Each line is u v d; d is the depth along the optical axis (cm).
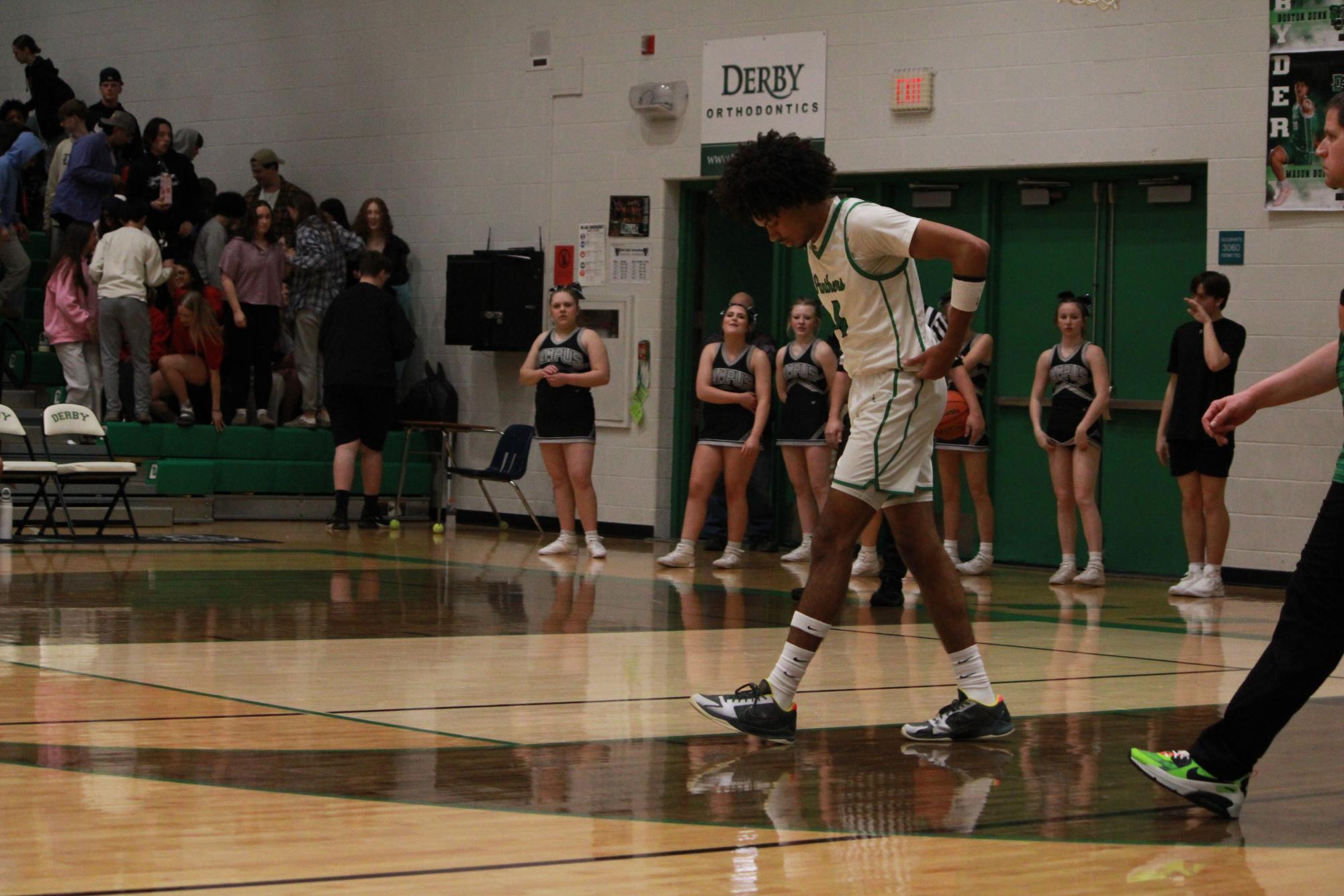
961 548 1541
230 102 2072
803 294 1644
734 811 417
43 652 696
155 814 396
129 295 1603
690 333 1717
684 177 1683
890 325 526
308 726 531
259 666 670
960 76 1509
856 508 525
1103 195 1462
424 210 1889
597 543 1425
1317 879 357
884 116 1552
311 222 1762
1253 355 1367
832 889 340
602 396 1734
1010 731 541
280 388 1784
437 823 394
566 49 1762
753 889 338
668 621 902
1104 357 1305
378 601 955
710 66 1659
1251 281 1367
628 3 1714
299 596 973
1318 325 1340
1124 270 1455
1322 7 1333
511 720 554
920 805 430
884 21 1551
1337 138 418
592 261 1745
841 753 509
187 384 1712
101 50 2216
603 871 350
